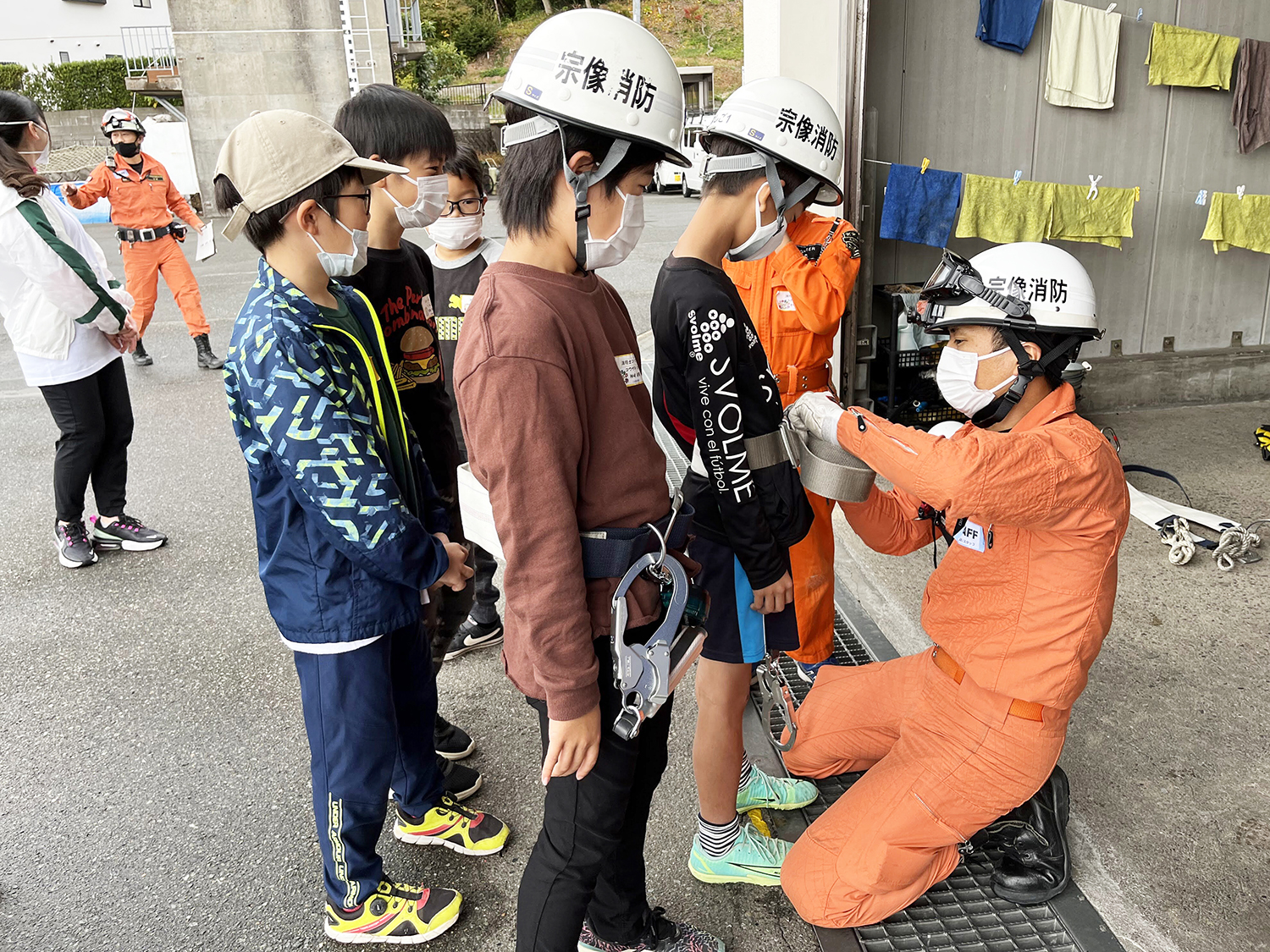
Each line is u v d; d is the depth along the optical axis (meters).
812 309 2.24
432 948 1.90
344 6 16.06
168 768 2.51
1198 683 2.72
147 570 3.73
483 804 2.32
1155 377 5.12
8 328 3.44
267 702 2.82
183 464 4.90
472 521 1.49
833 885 1.80
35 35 28.66
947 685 1.83
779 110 1.70
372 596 1.64
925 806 1.76
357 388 1.62
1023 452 1.54
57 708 2.80
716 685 1.88
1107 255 4.97
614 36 1.21
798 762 2.25
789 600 1.80
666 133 1.24
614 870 1.64
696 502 1.84
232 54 16.66
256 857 2.17
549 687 1.26
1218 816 2.21
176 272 6.54
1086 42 4.35
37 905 2.04
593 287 1.33
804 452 1.83
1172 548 3.45
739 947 1.89
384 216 2.07
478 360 1.21
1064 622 1.66
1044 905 1.96
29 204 3.18
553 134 1.22
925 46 4.25
